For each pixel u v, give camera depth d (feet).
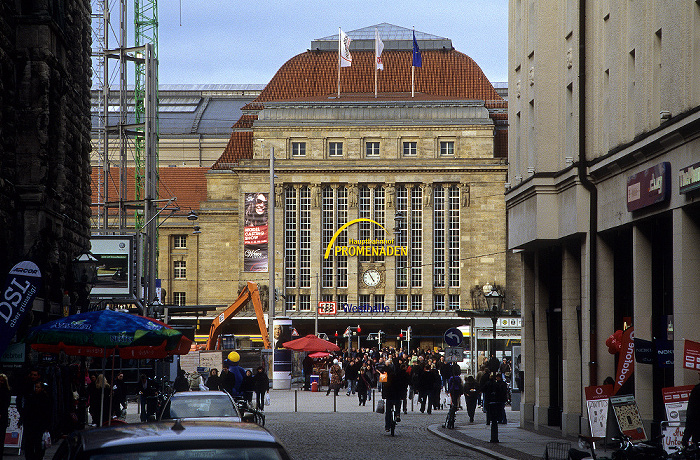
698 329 86.28
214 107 583.58
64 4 135.54
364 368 207.00
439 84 478.18
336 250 442.50
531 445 110.22
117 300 213.46
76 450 30.30
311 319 436.76
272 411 176.55
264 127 448.65
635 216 99.86
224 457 29.53
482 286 437.99
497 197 440.45
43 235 118.42
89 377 136.26
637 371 99.25
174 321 337.93
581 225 114.93
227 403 80.79
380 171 442.91
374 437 120.88
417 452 101.55
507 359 228.43
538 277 139.23
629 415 70.69
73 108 141.59
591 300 113.50
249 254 443.73
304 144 449.48
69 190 141.08
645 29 98.48
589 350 114.01
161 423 33.17
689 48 85.66
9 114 115.65
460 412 182.29
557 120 126.52
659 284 99.86
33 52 118.93
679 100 87.81
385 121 447.83
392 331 441.27
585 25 116.88
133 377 193.57
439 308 440.86
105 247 213.46
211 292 470.80
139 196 437.17
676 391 70.69
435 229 442.91
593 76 115.03
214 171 479.41
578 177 114.73
